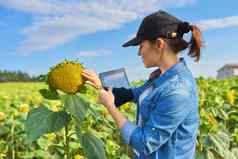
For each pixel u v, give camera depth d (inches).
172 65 74.5
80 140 74.7
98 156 74.2
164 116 72.1
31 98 174.7
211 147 116.4
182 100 72.0
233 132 164.4
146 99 74.7
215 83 272.7
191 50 75.7
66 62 72.3
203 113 148.0
